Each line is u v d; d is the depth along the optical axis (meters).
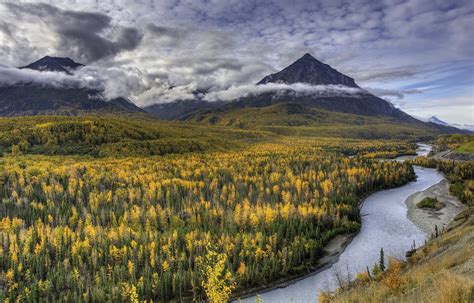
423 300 21.66
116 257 110.69
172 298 93.38
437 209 144.00
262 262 104.50
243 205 143.38
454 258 34.56
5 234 117.25
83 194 154.00
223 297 28.88
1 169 180.88
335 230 121.19
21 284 96.81
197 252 108.75
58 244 113.88
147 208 142.50
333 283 91.38
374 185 183.12
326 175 193.62
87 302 89.44
